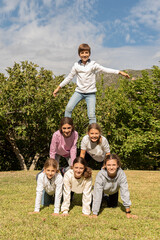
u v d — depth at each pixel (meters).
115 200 4.14
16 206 3.98
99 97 16.42
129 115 17.14
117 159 3.70
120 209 4.02
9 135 14.45
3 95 12.88
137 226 3.12
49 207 4.07
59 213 3.76
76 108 14.08
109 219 3.43
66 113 5.27
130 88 18.12
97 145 4.35
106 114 15.28
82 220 3.36
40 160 16.77
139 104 17.58
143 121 17.14
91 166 16.83
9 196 4.71
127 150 15.20
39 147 15.22
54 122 13.83
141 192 5.22
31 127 14.31
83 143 4.43
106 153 4.53
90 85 5.12
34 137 15.16
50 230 2.92
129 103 17.34
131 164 17.88
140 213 3.73
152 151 17.09
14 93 12.90
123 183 3.76
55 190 3.88
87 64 5.11
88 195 3.80
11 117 13.61
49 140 14.95
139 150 16.03
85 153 4.71
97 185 3.72
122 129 16.19
